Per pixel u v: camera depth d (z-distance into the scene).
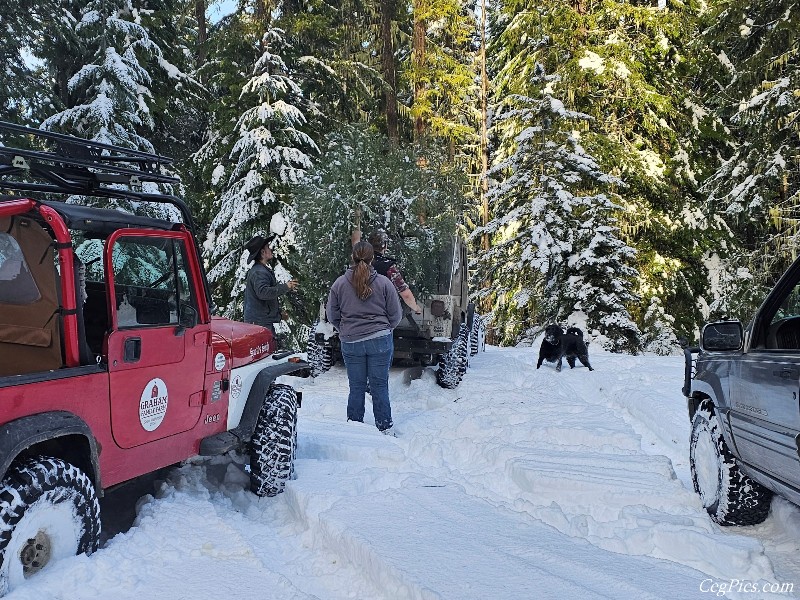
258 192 15.17
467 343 10.43
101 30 14.92
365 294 6.18
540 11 19.14
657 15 18.70
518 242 17.81
